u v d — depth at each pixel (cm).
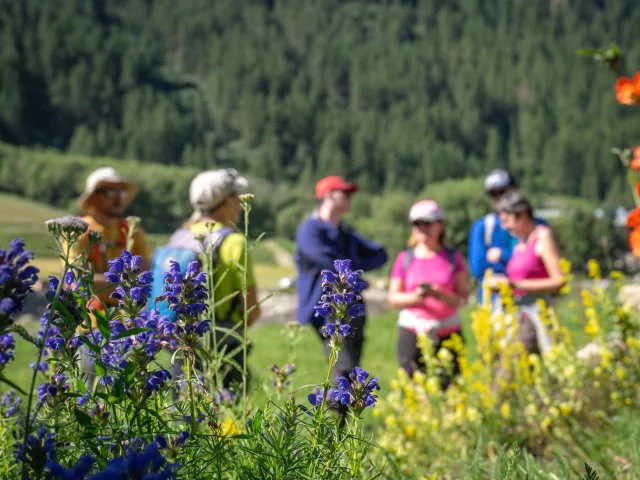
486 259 573
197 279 187
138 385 166
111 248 393
